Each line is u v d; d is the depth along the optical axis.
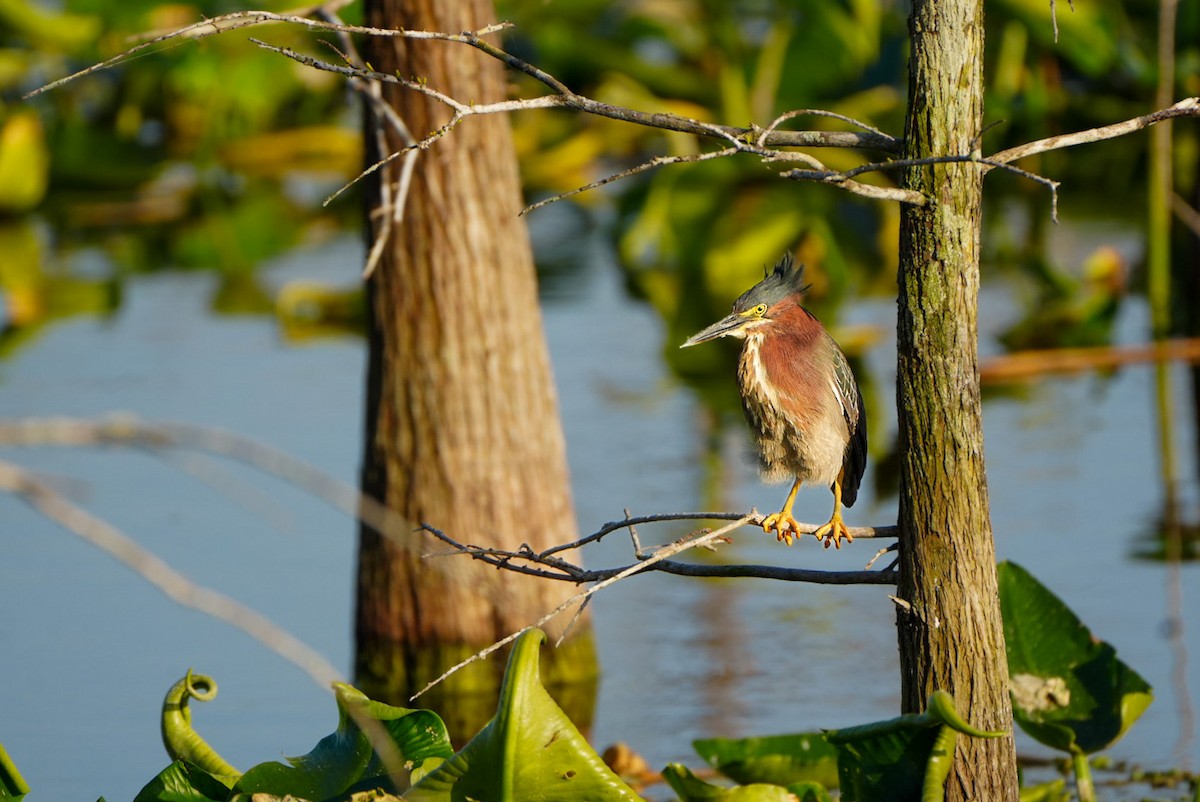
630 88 26.11
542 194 28.20
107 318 20.64
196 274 23.44
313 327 20.25
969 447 6.27
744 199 25.22
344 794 6.68
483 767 6.30
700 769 9.38
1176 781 8.90
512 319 11.30
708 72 27.09
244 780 6.80
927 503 6.32
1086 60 23.86
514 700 6.22
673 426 16.53
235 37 25.03
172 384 17.28
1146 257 21.72
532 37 26.58
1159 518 13.36
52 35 26.00
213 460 15.10
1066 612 8.15
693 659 11.10
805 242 23.50
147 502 14.06
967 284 6.18
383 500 11.33
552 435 11.56
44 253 24.89
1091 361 18.84
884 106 24.55
